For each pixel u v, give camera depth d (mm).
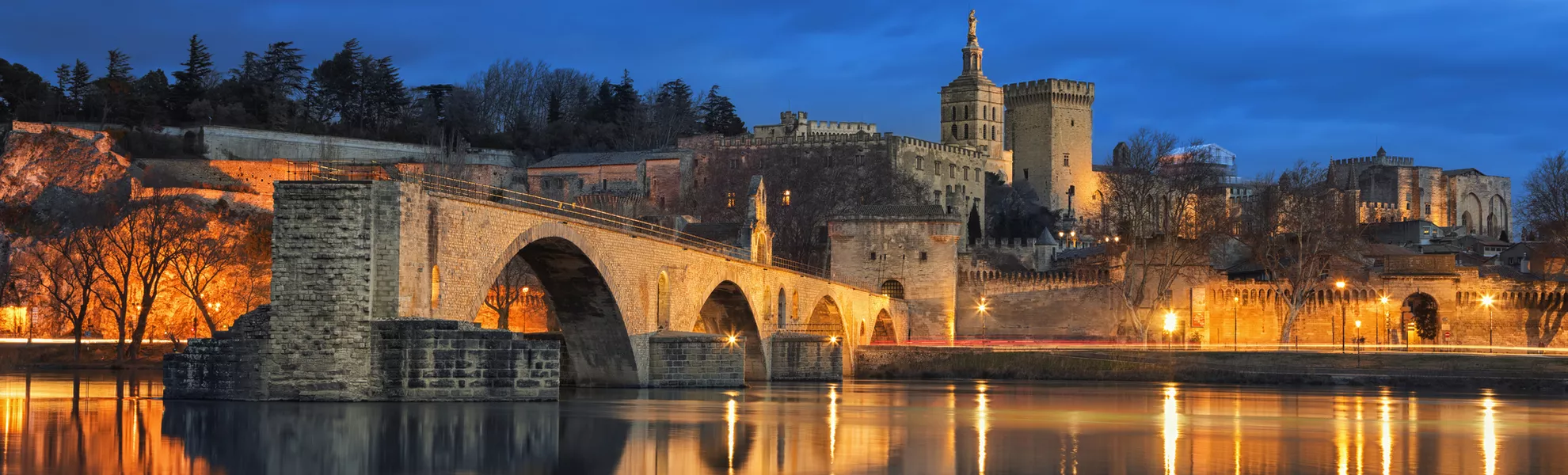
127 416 60500
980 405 86875
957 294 193750
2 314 146000
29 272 146250
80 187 176500
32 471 44281
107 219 146750
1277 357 140625
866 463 51562
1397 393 112875
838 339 127125
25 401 71375
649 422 65625
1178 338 187125
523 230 74875
